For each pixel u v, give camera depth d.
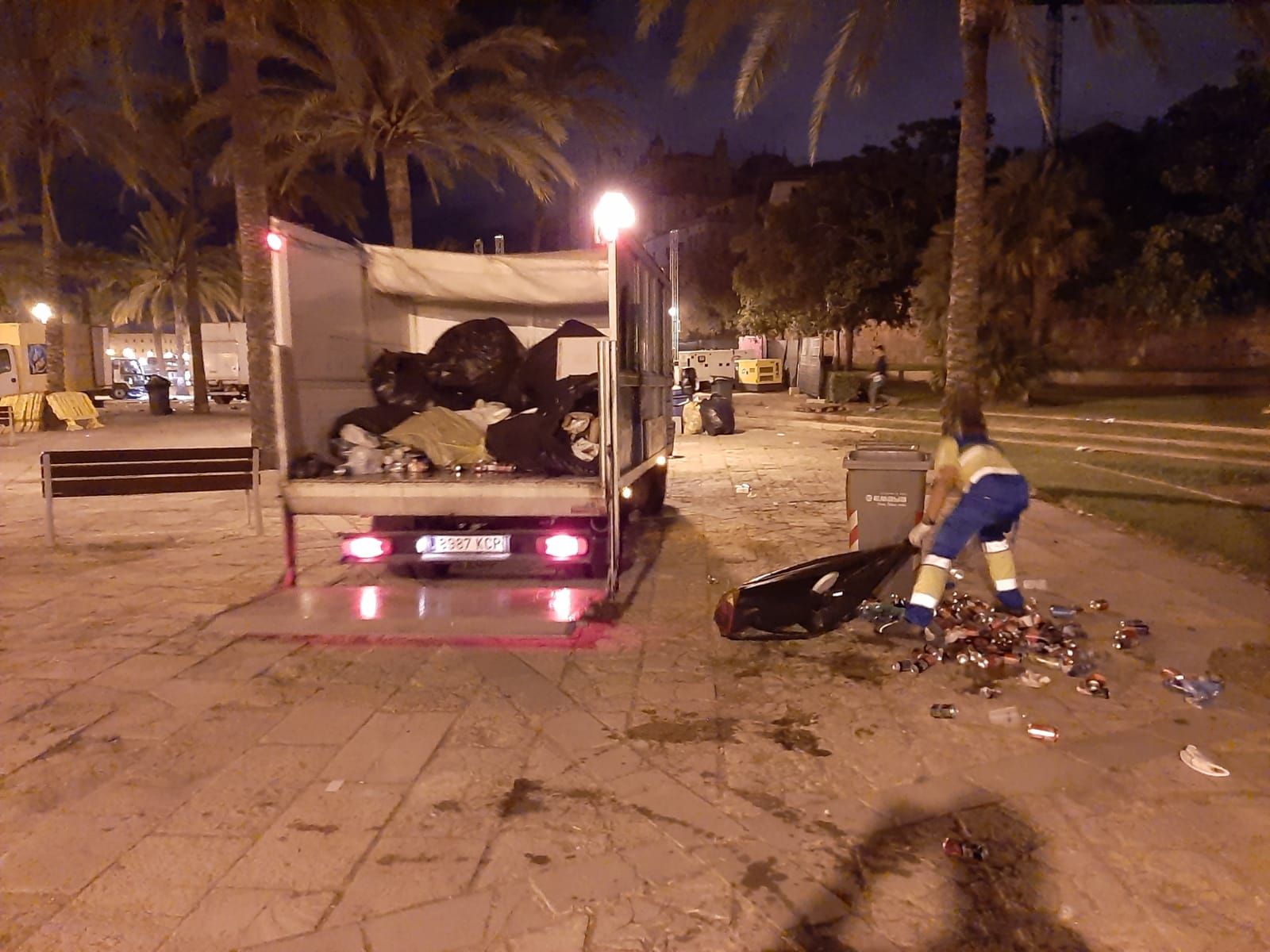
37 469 16.28
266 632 6.46
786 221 31.88
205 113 17.41
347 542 7.17
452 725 4.98
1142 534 9.45
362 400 8.08
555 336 8.40
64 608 7.28
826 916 3.29
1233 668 5.66
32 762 4.58
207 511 11.95
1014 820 3.93
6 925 3.27
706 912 3.32
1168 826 3.86
